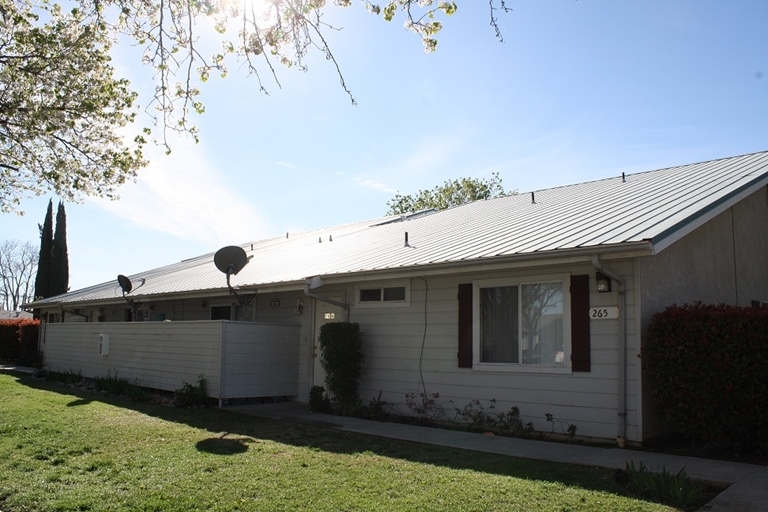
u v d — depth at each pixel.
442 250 11.21
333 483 6.50
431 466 7.21
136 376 15.67
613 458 7.58
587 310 9.09
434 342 11.07
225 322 12.65
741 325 7.60
